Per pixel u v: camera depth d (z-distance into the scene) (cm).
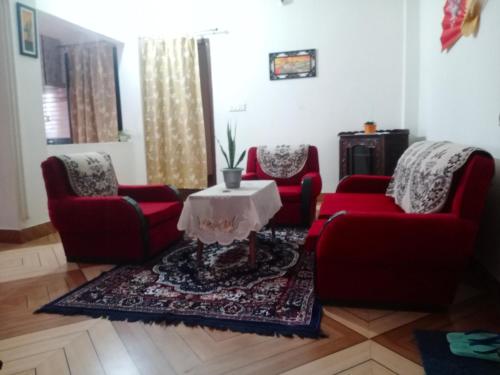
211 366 149
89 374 147
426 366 143
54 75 517
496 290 200
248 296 208
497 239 198
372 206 248
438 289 182
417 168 224
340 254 183
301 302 199
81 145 414
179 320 184
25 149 336
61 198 265
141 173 521
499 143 193
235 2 480
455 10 260
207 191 258
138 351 161
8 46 319
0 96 322
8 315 198
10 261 284
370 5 445
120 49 502
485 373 138
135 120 511
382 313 187
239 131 504
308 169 382
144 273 248
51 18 389
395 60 447
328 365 147
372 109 460
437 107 315
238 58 489
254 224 235
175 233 308
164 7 496
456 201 176
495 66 196
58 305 205
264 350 158
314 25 462
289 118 485
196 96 500
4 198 332
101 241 267
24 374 148
